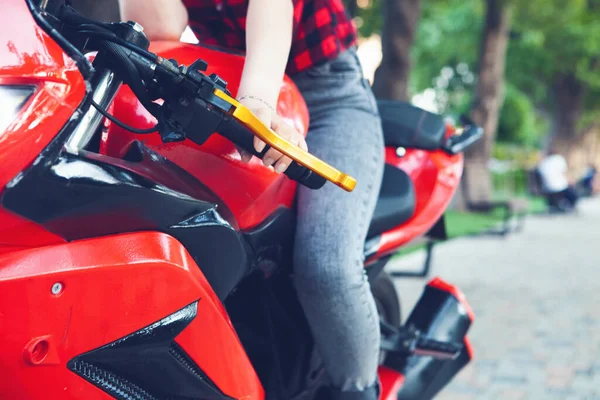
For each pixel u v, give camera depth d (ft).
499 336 14.23
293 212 5.21
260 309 5.35
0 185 3.04
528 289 19.60
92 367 3.46
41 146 3.11
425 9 58.44
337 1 5.57
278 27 4.34
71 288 3.21
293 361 5.67
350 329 5.23
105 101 3.56
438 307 7.73
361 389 5.62
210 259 4.14
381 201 6.27
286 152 3.62
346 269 5.06
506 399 10.52
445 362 7.43
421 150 7.09
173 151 4.26
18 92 3.10
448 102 93.04
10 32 3.13
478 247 30.12
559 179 58.65
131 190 3.51
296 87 5.13
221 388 4.17
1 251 3.17
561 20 67.15
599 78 99.66
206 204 4.07
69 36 3.63
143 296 3.52
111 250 3.41
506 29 50.83
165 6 4.75
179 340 3.84
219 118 3.56
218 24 5.48
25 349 3.09
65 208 3.24
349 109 5.56
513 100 116.78
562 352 13.08
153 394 3.89
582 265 24.84
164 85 3.49
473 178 43.52
